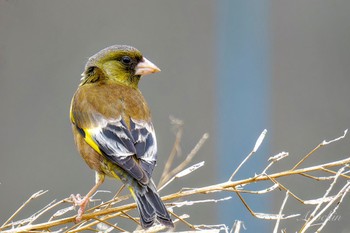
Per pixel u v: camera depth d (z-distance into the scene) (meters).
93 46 14.56
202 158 13.44
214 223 12.35
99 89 8.84
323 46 14.70
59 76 14.31
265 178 7.23
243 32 14.28
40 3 14.21
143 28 14.68
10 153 13.99
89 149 8.37
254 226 12.11
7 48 13.97
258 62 14.20
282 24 14.56
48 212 13.41
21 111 14.16
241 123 13.79
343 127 14.24
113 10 14.64
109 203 7.41
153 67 9.45
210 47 14.33
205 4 14.47
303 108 14.29
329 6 14.90
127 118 8.38
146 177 7.62
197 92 14.16
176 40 14.58
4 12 13.80
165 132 13.88
